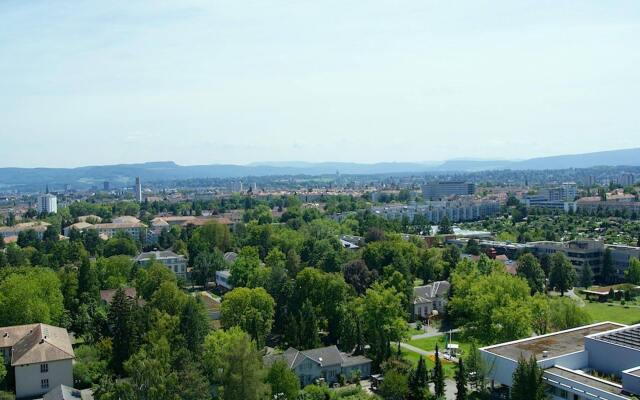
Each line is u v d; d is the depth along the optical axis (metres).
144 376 94.00
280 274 174.75
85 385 124.69
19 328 133.12
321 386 123.62
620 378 106.56
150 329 130.12
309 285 162.00
